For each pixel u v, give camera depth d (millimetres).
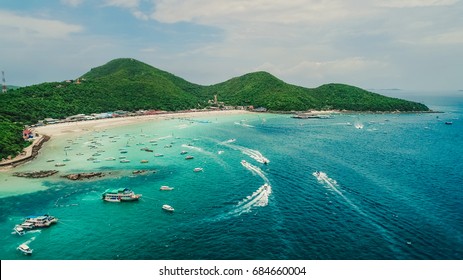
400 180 112312
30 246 70750
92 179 115500
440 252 66438
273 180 112062
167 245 70250
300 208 87938
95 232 76688
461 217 82562
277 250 67125
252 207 89125
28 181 113188
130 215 85688
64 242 72250
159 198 97188
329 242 70250
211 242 71000
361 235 73062
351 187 104562
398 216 82875
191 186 107250
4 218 84750
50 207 91500
